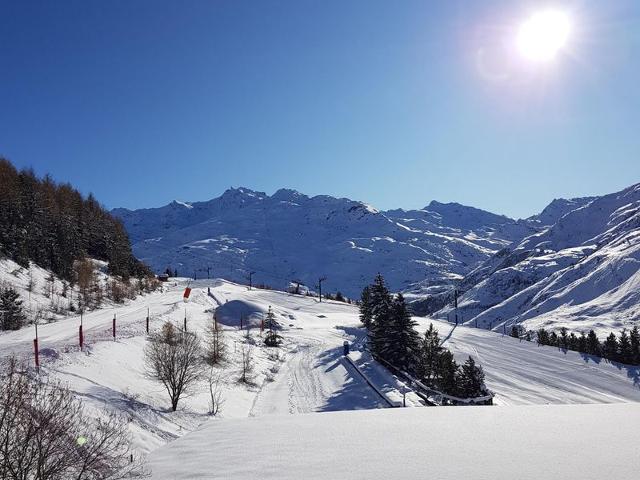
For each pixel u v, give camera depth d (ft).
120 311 223.92
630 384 201.36
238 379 137.69
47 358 84.74
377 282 188.65
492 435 31.58
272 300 450.30
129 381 92.89
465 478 22.66
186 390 100.17
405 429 35.06
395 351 171.83
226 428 41.09
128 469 30.76
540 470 23.34
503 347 269.44
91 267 299.38
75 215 380.58
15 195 296.92
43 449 26.94
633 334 257.55
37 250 282.56
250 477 25.59
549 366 226.79
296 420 42.68
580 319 491.72
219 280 622.13
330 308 437.58
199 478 26.58
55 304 223.30
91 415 55.98
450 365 145.79
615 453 25.81
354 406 124.06
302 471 25.77
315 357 201.36
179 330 143.84
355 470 25.13
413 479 22.95
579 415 37.88
